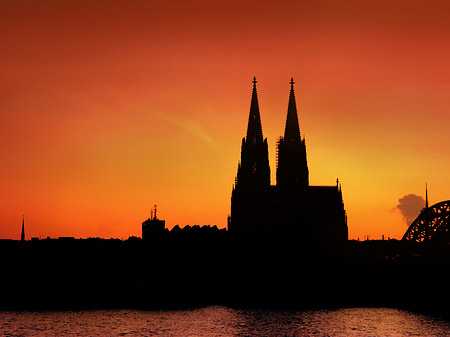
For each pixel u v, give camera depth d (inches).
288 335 5940.0
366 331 6141.7
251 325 6663.4
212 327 6545.3
